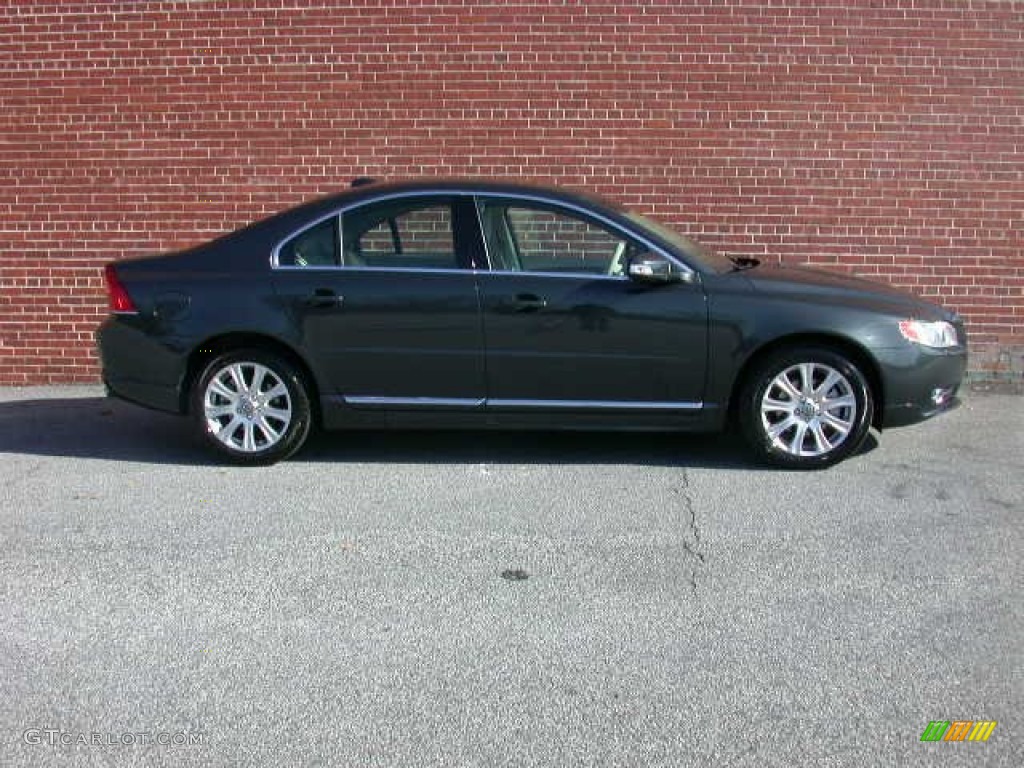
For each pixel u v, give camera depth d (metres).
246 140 9.05
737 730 3.67
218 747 3.60
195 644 4.31
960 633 4.35
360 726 3.71
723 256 7.41
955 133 8.72
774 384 6.37
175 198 9.13
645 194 8.90
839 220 8.84
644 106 8.83
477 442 7.22
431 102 8.92
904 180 8.78
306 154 9.03
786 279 6.53
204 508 5.92
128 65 9.04
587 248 6.46
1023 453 6.86
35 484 6.40
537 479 6.39
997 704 3.82
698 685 3.96
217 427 6.64
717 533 5.47
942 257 8.84
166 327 6.51
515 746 3.58
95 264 9.21
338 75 8.95
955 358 6.48
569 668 4.09
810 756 3.52
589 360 6.35
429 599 4.70
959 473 6.43
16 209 9.20
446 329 6.38
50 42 9.05
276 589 4.82
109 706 3.86
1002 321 8.85
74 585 4.88
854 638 4.31
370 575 4.97
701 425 6.41
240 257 6.56
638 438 7.29
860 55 8.70
